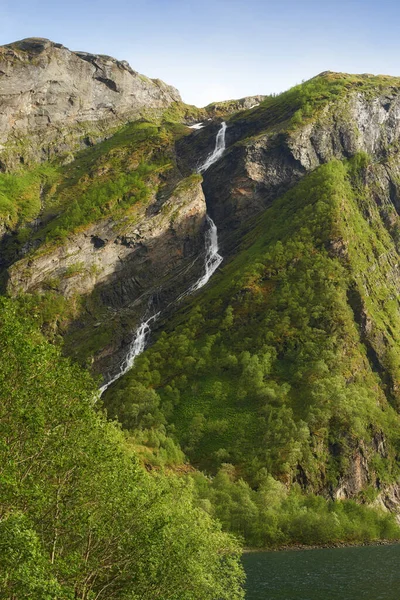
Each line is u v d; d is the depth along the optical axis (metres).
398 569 94.38
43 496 41.47
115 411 163.38
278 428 144.00
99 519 46.28
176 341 188.50
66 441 45.22
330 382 155.25
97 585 48.47
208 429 150.25
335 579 86.62
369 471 152.50
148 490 51.66
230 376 167.50
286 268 198.00
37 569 36.16
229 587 59.78
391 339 189.00
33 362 45.38
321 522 125.00
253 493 126.94
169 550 49.16
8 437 42.56
